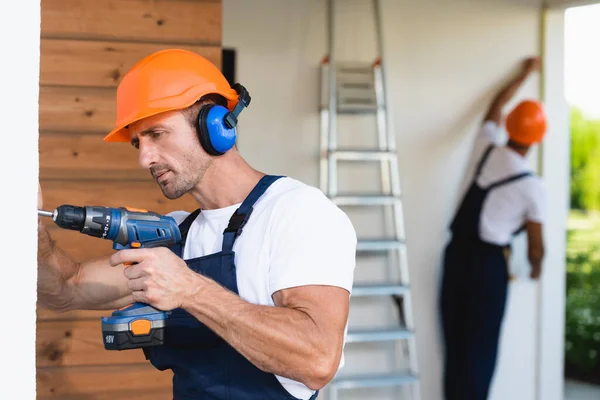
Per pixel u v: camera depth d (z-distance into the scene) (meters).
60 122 2.55
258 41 3.57
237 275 1.38
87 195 2.57
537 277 3.74
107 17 2.57
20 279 0.66
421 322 3.83
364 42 3.68
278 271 1.33
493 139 3.75
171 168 1.40
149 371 2.60
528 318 4.00
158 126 1.38
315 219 1.36
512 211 3.61
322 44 3.63
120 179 2.58
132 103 1.38
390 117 3.58
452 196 3.83
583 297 5.36
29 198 0.66
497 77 3.86
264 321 1.22
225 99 1.48
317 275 1.32
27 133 0.66
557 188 3.99
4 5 0.64
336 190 3.71
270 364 1.24
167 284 1.19
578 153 6.68
